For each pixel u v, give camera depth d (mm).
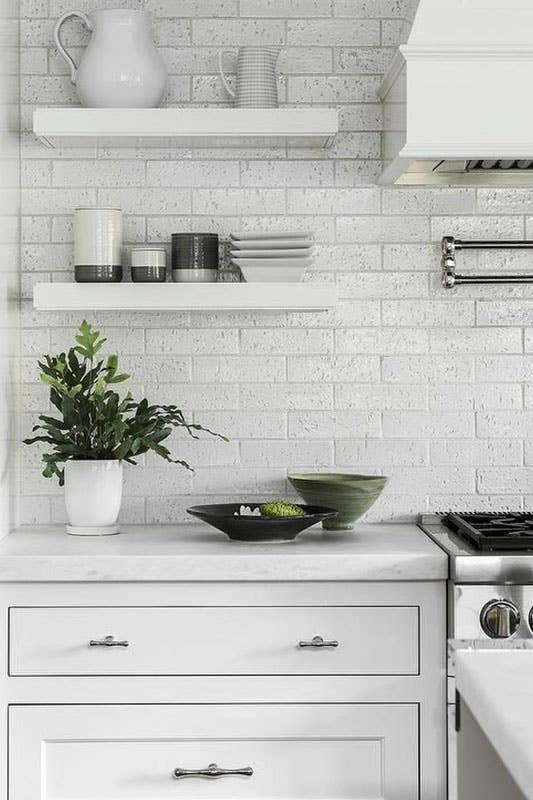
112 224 3145
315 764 2805
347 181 3381
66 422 3027
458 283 3336
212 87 3383
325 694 2799
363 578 2779
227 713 2803
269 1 3375
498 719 1171
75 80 3230
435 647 2797
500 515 3273
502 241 3352
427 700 2797
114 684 2805
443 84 2920
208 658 2805
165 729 2801
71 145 3295
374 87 3381
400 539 3051
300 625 2801
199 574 2775
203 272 3162
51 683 2807
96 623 2805
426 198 3385
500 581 2721
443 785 2793
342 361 3387
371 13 3381
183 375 3375
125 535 3125
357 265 3385
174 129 3115
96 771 2812
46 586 2805
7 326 3168
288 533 2943
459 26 2912
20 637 2805
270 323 3381
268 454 3379
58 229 3365
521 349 3393
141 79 3146
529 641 1561
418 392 3387
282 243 3131
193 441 3373
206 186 3377
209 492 3377
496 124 2928
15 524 3279
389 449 3389
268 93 3207
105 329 3367
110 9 3295
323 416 3385
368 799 2799
